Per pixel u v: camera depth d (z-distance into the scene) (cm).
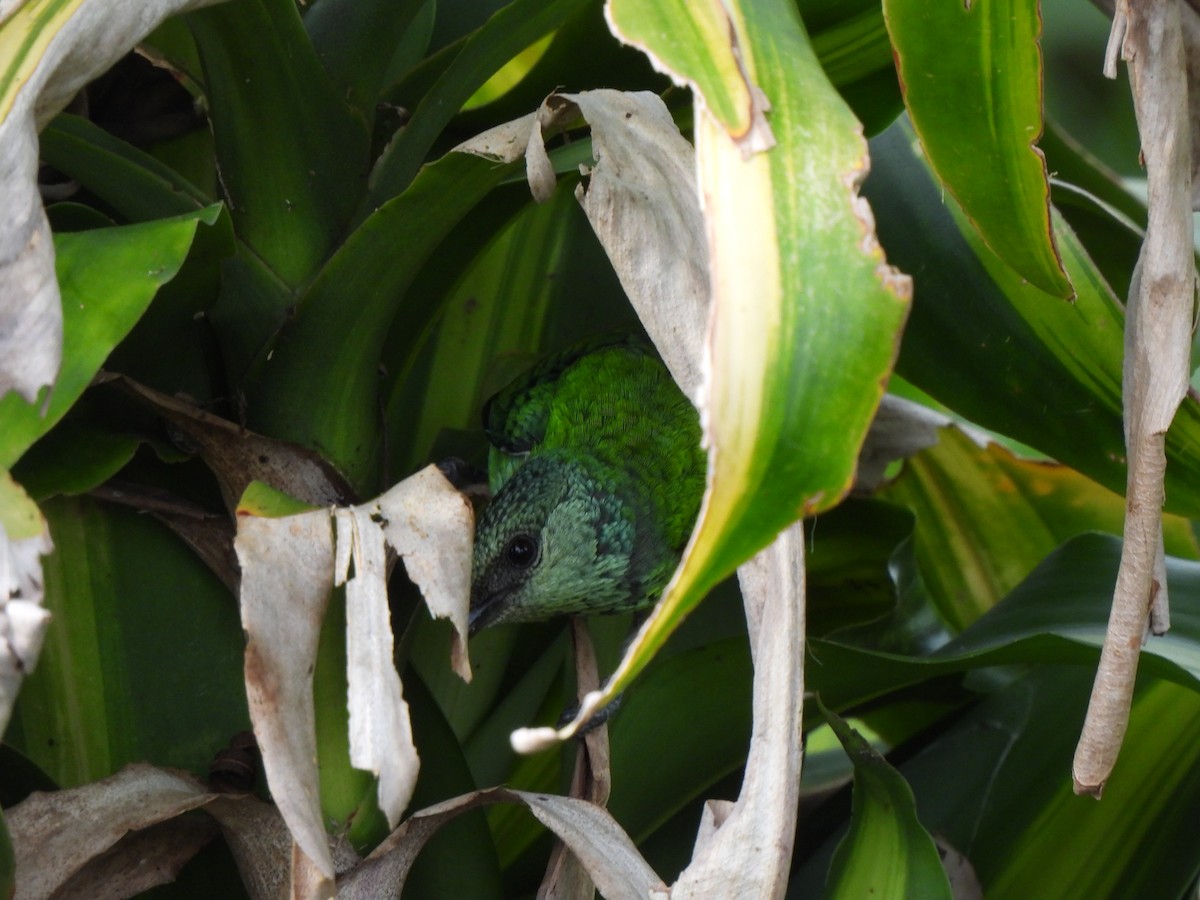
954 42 83
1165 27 83
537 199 93
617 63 96
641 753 96
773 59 67
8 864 83
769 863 87
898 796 95
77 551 94
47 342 71
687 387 91
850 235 61
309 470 94
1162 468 85
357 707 86
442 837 95
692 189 91
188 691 95
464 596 91
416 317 96
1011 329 97
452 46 95
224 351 95
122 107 97
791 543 91
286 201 94
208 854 95
